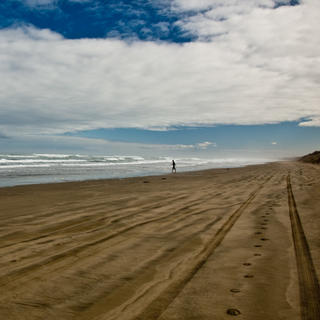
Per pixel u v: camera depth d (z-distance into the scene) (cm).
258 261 371
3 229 556
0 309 253
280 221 598
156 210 755
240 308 251
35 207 809
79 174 2392
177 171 2911
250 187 1296
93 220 637
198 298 270
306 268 343
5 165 3412
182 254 405
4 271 343
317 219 607
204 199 945
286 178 1759
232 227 561
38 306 258
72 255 402
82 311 249
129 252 415
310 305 255
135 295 278
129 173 2577
